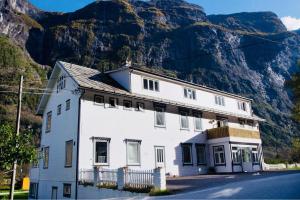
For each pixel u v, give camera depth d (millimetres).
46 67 136500
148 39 153875
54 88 29875
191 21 181375
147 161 27562
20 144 19312
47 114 30594
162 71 133250
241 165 32219
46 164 28719
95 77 28312
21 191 41312
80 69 29047
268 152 90375
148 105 29172
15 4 170250
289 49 169000
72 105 25641
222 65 138750
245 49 158125
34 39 154500
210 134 33938
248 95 129875
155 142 28766
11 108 94188
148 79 30094
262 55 157375
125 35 151500
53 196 26344
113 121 25938
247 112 42219
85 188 21797
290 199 11227
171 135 30453
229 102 39438
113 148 25344
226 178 22219
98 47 147625
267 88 144125
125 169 18578
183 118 32344
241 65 148000
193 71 136125
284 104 137000
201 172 32125
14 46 125875
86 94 24797
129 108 27438
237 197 12742
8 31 143500
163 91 31172
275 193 12562
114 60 138125
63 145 26078
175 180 23750
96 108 25109
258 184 15578
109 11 167750
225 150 31969
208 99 36344
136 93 28422
